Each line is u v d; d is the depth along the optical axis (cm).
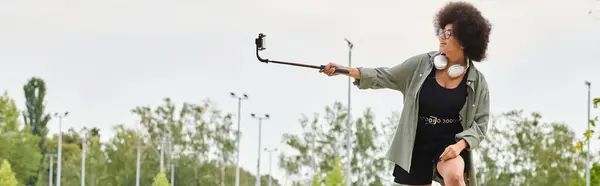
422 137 702
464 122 691
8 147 7938
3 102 8106
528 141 6519
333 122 6962
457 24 685
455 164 669
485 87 696
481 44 688
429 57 701
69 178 10050
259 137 6738
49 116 10381
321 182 5931
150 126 8694
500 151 6625
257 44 691
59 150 6975
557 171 6488
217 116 8450
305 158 7050
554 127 6538
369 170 6850
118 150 9175
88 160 9781
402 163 696
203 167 8544
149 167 9094
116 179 9256
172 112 8619
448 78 689
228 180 8700
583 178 5866
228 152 8369
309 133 7050
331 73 699
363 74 698
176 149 8575
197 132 8425
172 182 8244
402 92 714
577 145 1456
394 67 706
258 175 6750
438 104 687
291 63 694
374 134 6862
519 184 6594
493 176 6631
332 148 6975
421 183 708
